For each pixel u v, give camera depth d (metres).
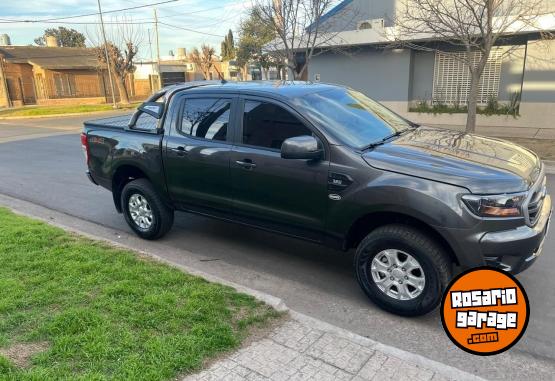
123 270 4.08
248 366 2.82
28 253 4.51
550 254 4.86
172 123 5.02
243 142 4.43
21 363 2.75
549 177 8.33
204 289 3.72
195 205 4.93
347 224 3.83
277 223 4.33
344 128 4.09
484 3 10.76
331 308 3.88
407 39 14.18
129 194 5.48
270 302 3.59
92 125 5.84
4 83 34.81
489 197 3.26
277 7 15.29
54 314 3.30
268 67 34.69
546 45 14.01
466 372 2.85
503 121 15.33
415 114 17.05
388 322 3.64
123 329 3.11
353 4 17.97
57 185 8.64
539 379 2.93
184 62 53.50
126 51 36.97
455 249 3.35
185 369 2.76
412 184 3.46
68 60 38.16
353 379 2.72
